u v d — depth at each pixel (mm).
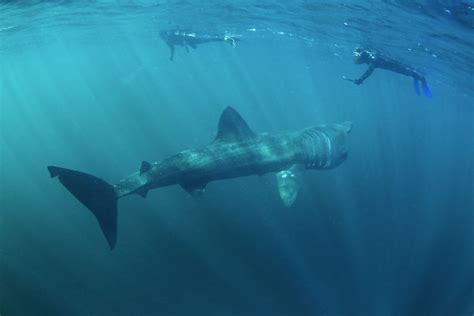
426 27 15008
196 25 27125
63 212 21078
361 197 21219
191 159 10023
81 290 14148
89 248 16906
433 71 25766
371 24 17391
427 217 19562
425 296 12914
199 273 14484
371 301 12859
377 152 34031
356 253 15445
